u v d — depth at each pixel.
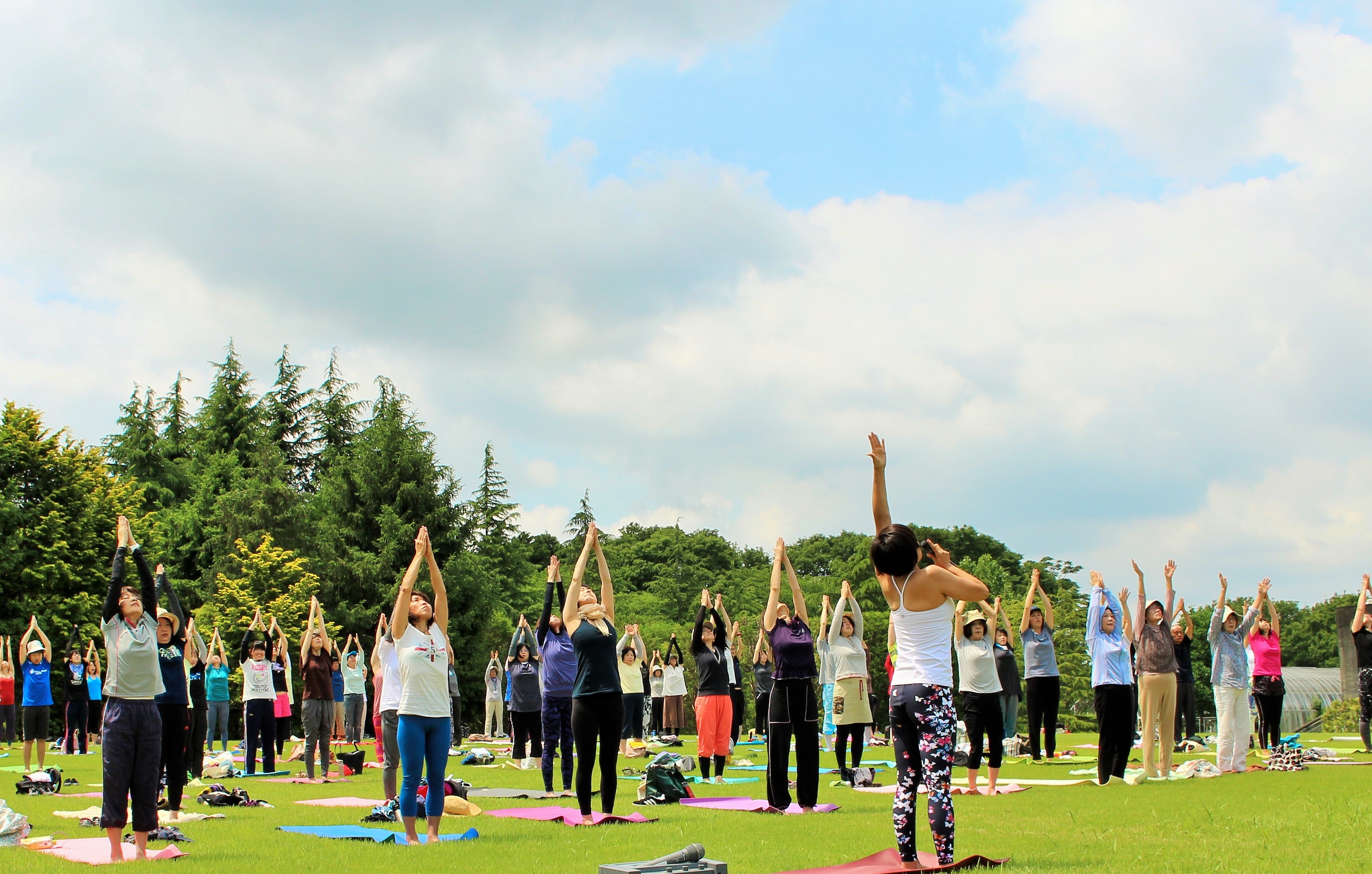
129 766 7.61
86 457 38.84
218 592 40.28
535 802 11.44
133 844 8.23
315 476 59.28
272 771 15.45
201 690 14.57
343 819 10.13
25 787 12.79
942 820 6.30
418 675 8.45
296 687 37.41
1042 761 15.62
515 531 56.88
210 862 7.38
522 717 16.44
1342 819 8.08
